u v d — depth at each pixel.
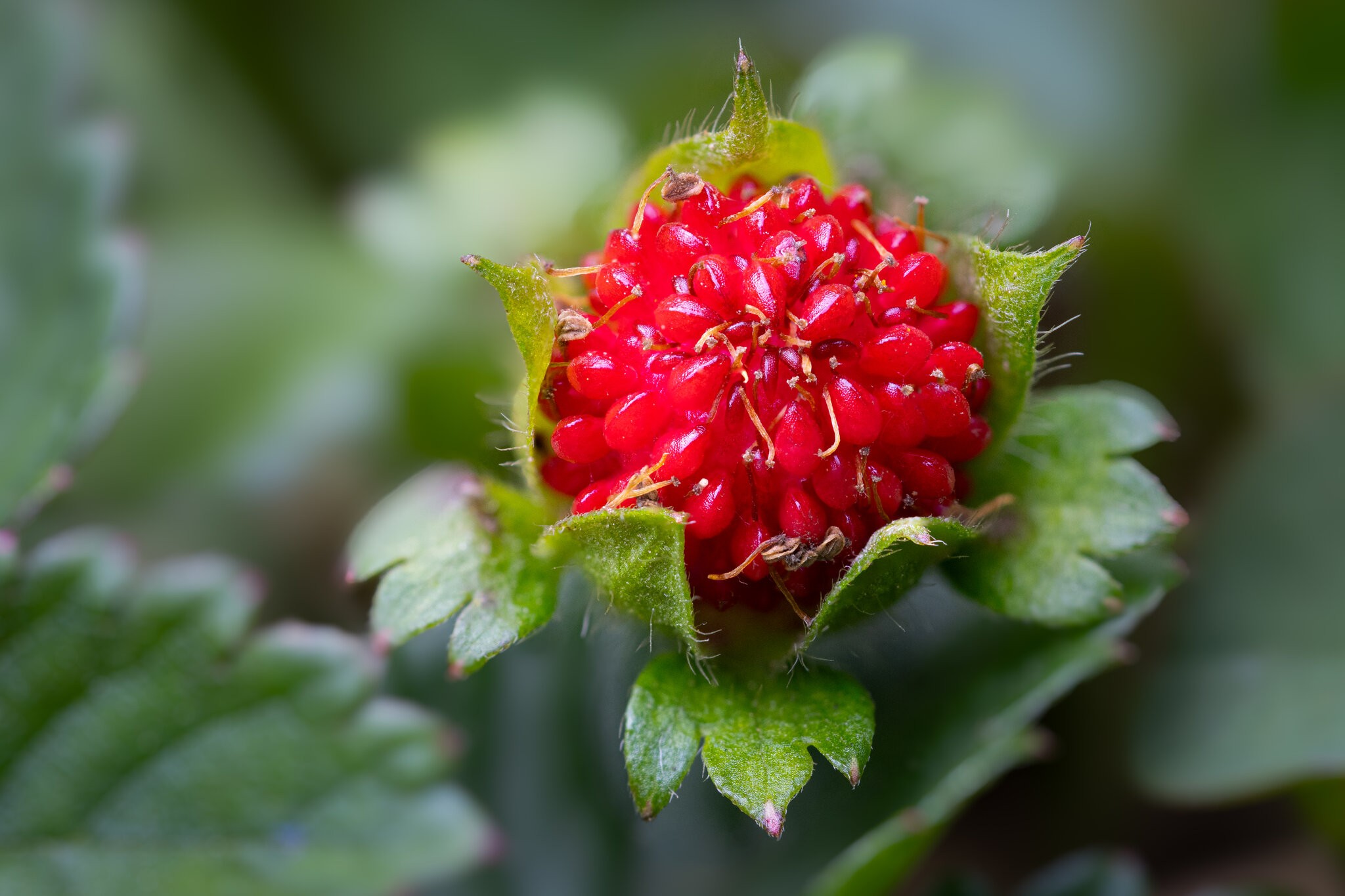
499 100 0.12
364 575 0.11
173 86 0.12
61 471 0.11
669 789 0.10
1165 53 0.12
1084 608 0.11
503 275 0.10
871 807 0.11
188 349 0.12
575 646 0.12
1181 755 0.11
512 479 0.11
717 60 0.12
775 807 0.10
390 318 0.12
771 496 0.10
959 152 0.12
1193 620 0.12
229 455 0.12
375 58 0.13
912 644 0.11
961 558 0.11
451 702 0.12
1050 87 0.12
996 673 0.11
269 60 0.12
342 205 0.12
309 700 0.11
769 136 0.11
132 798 0.11
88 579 0.11
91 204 0.11
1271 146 0.12
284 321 0.12
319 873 0.11
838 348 0.10
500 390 0.12
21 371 0.11
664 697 0.10
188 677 0.11
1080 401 0.11
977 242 0.10
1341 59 0.12
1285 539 0.12
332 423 0.12
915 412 0.10
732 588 0.10
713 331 0.10
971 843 0.12
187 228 0.12
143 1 0.12
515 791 0.12
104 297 0.11
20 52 0.12
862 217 0.11
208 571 0.11
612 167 0.12
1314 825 0.12
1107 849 0.12
